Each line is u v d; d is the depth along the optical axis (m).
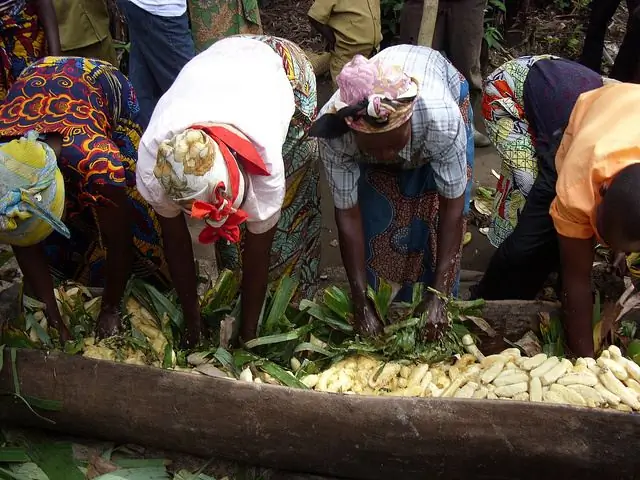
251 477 2.39
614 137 2.15
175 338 2.63
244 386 2.26
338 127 2.11
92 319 2.62
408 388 2.41
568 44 5.89
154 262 2.85
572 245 2.29
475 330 2.66
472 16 4.43
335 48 4.69
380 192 2.72
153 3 3.76
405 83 1.98
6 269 3.24
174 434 2.32
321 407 2.21
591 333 2.47
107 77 2.50
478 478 2.21
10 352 2.36
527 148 3.02
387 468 2.25
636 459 2.09
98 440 2.48
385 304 2.58
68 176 2.18
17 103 2.29
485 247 3.93
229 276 2.71
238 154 1.92
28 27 3.06
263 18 6.45
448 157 2.28
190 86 2.15
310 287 3.18
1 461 2.34
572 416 2.11
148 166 2.00
